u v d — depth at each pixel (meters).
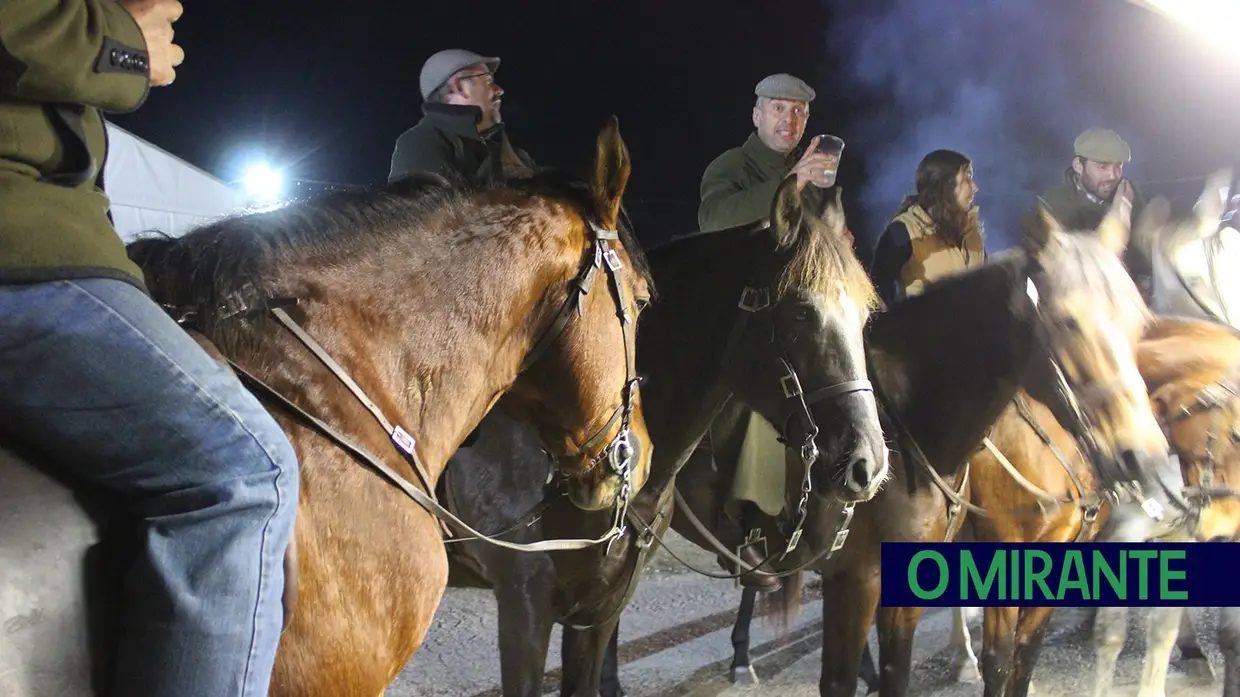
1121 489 3.24
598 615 2.87
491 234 1.91
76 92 1.24
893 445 3.25
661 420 2.97
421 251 1.83
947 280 3.51
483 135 3.23
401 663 1.72
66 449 1.29
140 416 1.27
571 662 2.98
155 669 1.29
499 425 2.74
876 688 4.42
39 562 1.25
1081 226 4.56
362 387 1.70
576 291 2.03
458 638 4.87
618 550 2.75
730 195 3.82
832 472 2.76
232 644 1.32
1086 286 3.27
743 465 3.29
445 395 1.82
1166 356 4.21
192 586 1.30
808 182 3.29
